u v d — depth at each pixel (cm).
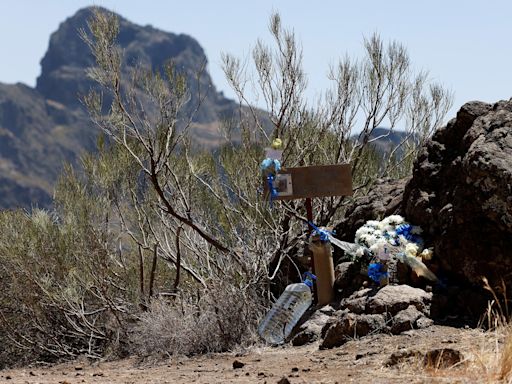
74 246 1540
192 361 1163
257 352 1155
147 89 1423
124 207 1555
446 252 1071
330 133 1527
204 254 1523
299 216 1411
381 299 1040
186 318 1285
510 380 707
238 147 1537
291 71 1483
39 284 1498
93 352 1462
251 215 1471
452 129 1166
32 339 1573
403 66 1558
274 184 1238
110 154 1512
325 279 1208
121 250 1573
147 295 1477
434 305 1024
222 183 1531
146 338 1304
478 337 909
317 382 790
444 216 1082
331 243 1335
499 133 1045
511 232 996
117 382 934
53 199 1584
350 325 1030
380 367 831
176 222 1551
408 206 1187
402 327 999
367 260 1171
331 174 1242
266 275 1388
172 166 1515
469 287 1048
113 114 1416
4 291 1580
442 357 788
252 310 1292
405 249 1112
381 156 1636
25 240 1538
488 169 1006
